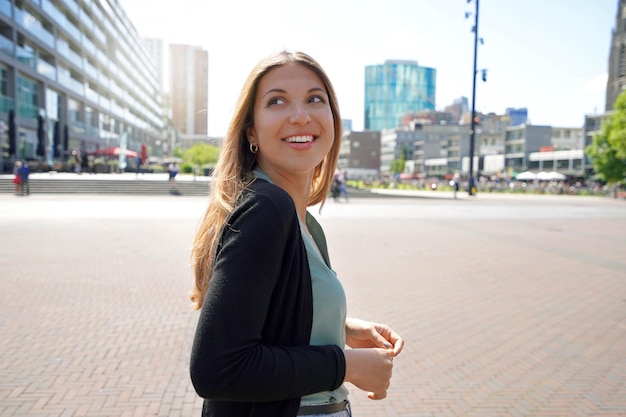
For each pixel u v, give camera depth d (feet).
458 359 15.30
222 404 3.78
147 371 13.84
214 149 240.94
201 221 4.42
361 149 473.26
